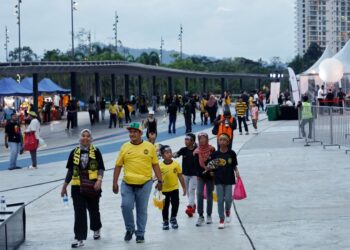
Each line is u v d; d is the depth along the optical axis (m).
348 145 20.95
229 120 17.20
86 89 103.69
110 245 9.51
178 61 138.50
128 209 9.59
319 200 12.24
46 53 117.56
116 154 25.12
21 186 17.69
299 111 25.77
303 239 9.02
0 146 32.34
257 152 21.89
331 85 45.56
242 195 10.33
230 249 8.73
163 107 78.12
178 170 10.52
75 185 9.60
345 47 47.66
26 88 54.59
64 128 43.38
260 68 180.38
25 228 10.59
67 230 11.05
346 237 8.98
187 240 9.52
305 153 20.72
